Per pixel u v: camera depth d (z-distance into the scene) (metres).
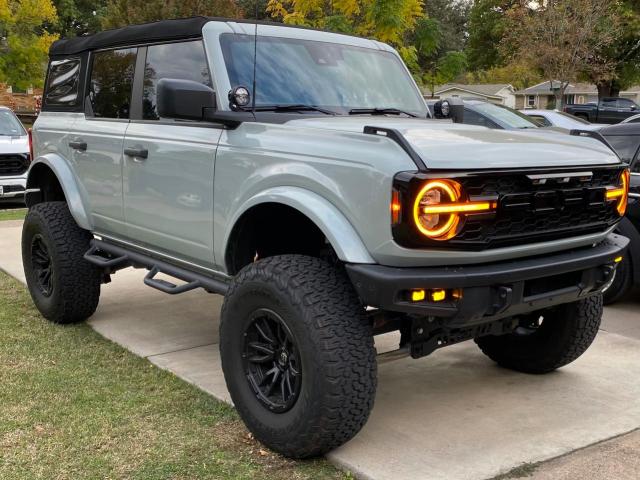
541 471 3.23
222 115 3.71
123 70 4.77
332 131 3.29
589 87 47.78
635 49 29.89
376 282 2.95
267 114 3.78
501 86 45.03
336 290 3.16
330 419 3.09
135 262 4.80
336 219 3.09
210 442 3.47
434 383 4.35
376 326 3.35
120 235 4.81
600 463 3.31
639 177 5.82
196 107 3.61
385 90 4.52
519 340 4.43
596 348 5.00
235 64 3.97
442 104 4.67
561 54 21.78
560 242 3.34
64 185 5.10
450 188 2.88
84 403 3.90
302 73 4.17
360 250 3.04
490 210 2.97
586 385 4.30
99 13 44.19
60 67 5.60
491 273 3.04
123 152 4.51
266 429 3.34
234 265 3.78
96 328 5.34
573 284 3.51
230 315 3.48
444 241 2.90
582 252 3.49
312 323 3.07
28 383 4.17
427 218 2.88
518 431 3.64
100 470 3.18
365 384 3.12
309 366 3.09
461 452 3.39
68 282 5.14
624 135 6.10
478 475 3.17
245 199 3.55
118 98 4.79
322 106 4.08
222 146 3.72
